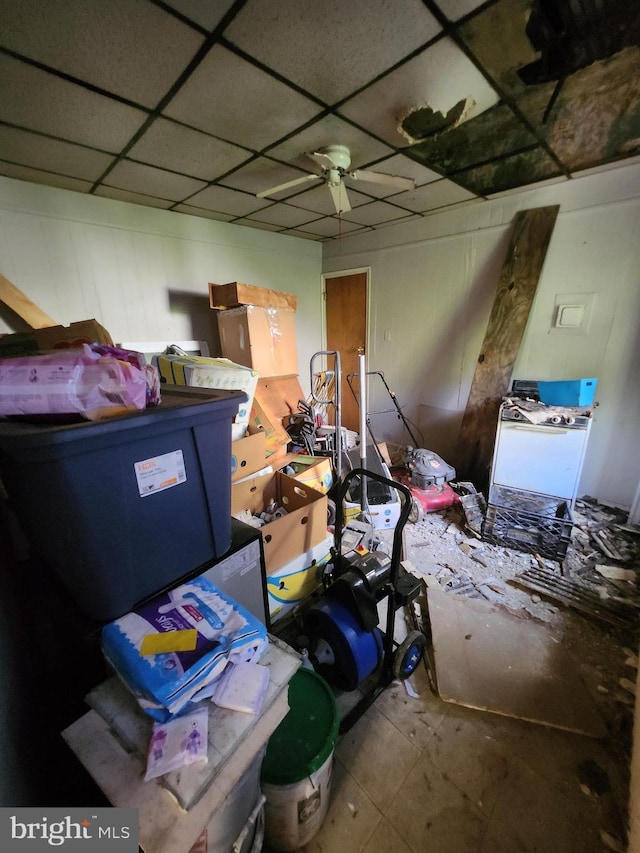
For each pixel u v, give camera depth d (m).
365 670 1.27
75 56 1.18
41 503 0.70
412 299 3.44
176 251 2.92
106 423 0.70
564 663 1.49
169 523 0.89
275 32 1.12
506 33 1.14
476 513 2.47
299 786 0.87
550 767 1.17
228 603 0.82
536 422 2.21
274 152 1.91
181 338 3.05
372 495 2.48
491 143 1.86
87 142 1.74
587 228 2.38
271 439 2.21
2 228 2.12
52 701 1.01
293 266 3.85
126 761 0.60
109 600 0.80
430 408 3.51
